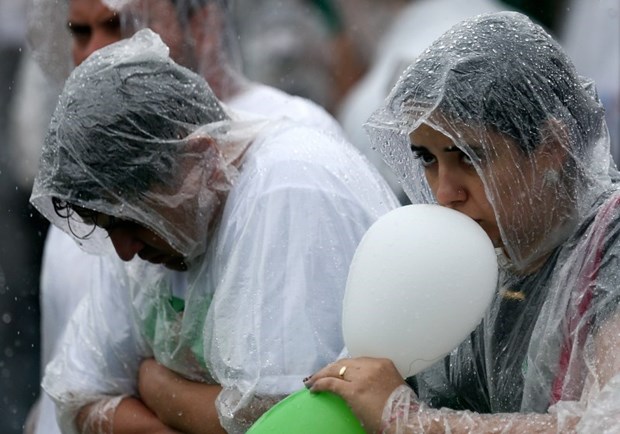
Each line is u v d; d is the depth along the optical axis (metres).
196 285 7.23
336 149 7.21
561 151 5.65
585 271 5.53
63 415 8.10
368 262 5.66
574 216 5.71
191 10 8.91
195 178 6.95
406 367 5.62
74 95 6.93
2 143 12.89
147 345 7.91
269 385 6.56
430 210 5.66
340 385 5.55
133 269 7.67
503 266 5.98
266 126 7.27
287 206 6.85
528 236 5.70
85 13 8.85
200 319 7.24
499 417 5.45
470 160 5.60
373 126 5.88
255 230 6.85
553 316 5.61
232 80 9.09
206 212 7.02
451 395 6.29
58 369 8.20
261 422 5.68
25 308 13.00
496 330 6.00
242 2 13.60
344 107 13.38
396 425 5.45
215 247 7.10
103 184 6.82
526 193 5.61
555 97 5.66
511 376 5.93
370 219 6.97
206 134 6.95
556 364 5.60
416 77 5.72
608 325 5.38
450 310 5.51
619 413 5.18
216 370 6.82
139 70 6.97
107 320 8.02
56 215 7.33
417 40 11.92
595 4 12.39
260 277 6.73
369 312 5.59
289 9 14.02
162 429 7.64
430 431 5.42
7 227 12.84
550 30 12.78
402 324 5.53
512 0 12.63
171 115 6.88
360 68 13.99
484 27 5.78
